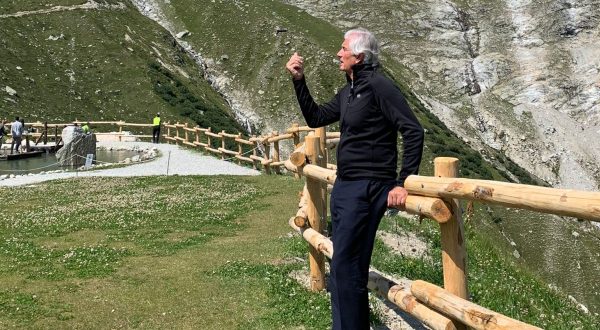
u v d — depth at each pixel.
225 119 76.69
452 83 133.38
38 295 8.38
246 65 107.56
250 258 10.59
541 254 63.94
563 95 130.25
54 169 32.75
